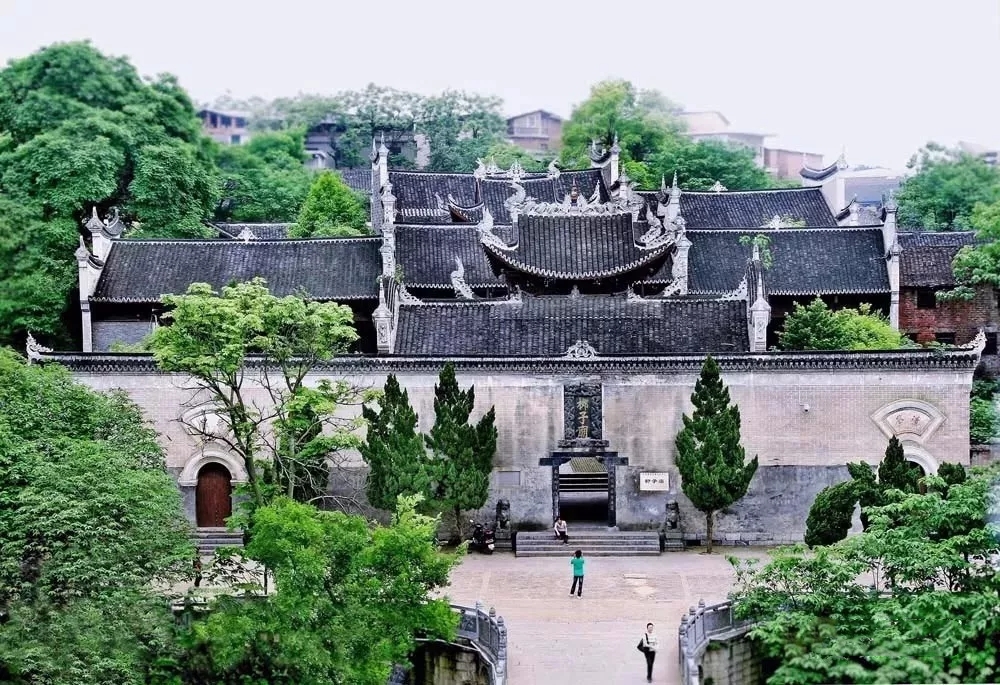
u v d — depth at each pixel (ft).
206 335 168.14
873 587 146.51
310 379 210.18
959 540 138.10
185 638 139.64
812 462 211.20
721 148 456.45
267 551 139.23
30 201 290.35
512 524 213.05
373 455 201.46
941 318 294.46
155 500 144.46
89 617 127.95
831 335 242.99
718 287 283.18
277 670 138.82
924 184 401.29
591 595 182.70
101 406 167.22
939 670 125.29
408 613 142.72
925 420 209.97
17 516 133.49
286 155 476.95
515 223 236.84
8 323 271.28
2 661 123.34
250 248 274.57
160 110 350.02
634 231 237.25
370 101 587.68
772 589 148.15
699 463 203.10
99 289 264.52
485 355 211.61
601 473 252.01
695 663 143.02
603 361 211.41
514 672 152.15
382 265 269.64
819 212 342.23
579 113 483.92
